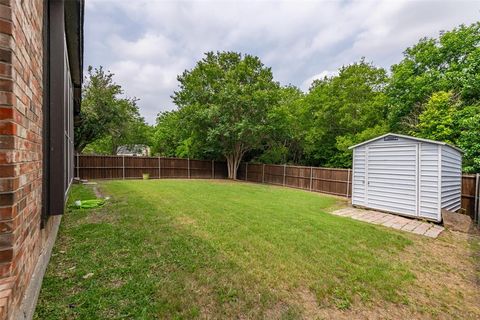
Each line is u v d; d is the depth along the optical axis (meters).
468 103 11.01
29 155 1.76
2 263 1.31
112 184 10.91
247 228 4.70
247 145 17.23
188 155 19.25
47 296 2.26
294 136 17.50
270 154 18.23
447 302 2.65
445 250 4.22
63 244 3.54
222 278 2.78
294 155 19.80
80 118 12.40
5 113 1.30
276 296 2.52
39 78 2.20
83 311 2.08
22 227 1.55
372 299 2.62
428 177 6.22
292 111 17.81
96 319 2.00
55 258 3.07
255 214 5.93
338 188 11.57
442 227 5.70
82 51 4.54
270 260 3.34
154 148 24.94
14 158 1.35
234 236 4.20
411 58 14.75
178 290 2.48
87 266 2.88
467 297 2.76
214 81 16.59
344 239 4.39
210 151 17.48
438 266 3.55
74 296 2.28
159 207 6.14
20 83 1.49
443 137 10.64
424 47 14.14
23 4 1.57
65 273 2.71
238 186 12.47
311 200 8.91
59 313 2.04
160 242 3.74
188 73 17.25
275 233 4.48
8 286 1.33
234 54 17.41
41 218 2.41
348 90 16.47
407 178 6.61
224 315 2.18
